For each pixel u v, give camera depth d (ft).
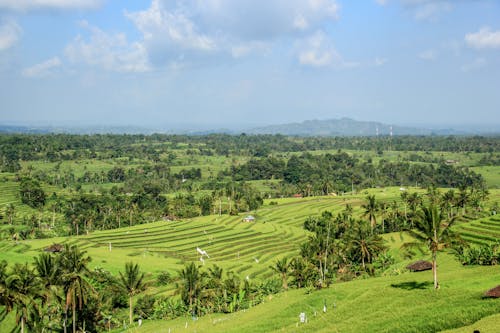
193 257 485.15
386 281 290.15
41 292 263.08
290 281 386.93
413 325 182.19
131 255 474.08
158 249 512.63
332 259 386.73
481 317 180.45
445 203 606.55
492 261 318.04
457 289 224.12
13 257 429.38
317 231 524.93
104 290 346.95
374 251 380.37
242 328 229.04
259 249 517.55
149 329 285.84
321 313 231.50
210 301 326.24
